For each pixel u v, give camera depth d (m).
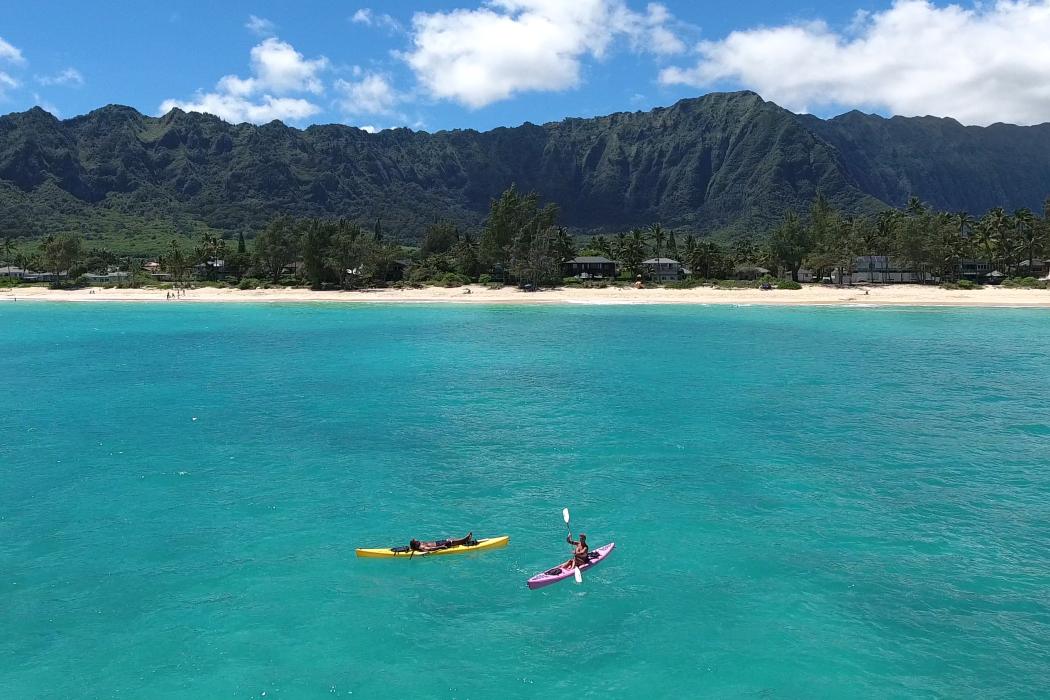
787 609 19.61
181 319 108.44
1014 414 40.84
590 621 19.14
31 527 25.44
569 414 41.56
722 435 36.66
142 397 47.31
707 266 172.75
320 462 32.75
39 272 196.50
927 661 17.30
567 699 15.98
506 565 22.41
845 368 56.69
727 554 22.89
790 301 129.25
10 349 72.94
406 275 174.88
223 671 17.05
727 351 67.19
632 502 27.44
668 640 18.22
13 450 34.94
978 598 20.11
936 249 150.00
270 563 22.58
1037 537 24.03
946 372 54.72
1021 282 146.88
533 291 152.75
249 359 64.56
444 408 43.41
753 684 16.45
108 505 27.53
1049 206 174.38
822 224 166.62
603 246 197.88
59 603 20.17
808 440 35.66
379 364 60.72
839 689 16.27
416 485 29.56
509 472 31.11
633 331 85.62
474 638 18.39
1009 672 16.84
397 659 17.50
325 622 19.14
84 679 16.80
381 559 22.83
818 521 25.47
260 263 182.00
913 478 29.91
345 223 186.75
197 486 29.64
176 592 20.75
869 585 20.88
